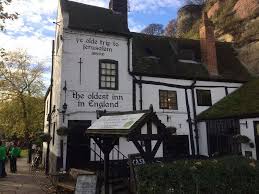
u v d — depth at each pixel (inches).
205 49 685.3
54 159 528.7
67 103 511.5
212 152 574.2
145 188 245.0
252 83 641.0
